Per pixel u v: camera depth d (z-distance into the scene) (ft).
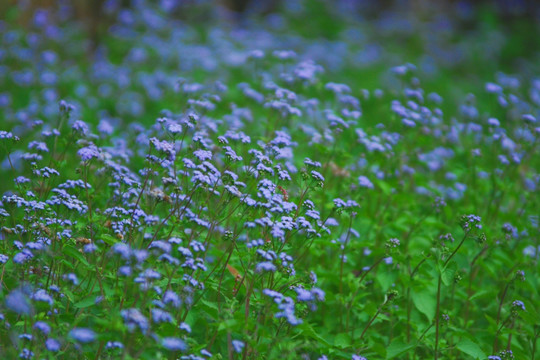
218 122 23.24
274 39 49.85
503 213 23.63
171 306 15.14
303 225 16.21
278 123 24.84
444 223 23.71
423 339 17.63
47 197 18.94
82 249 17.15
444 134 29.66
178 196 17.61
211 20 56.39
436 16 67.77
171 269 16.75
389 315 19.57
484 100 47.50
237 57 40.86
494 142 26.14
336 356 16.96
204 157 16.94
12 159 25.98
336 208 17.90
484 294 18.74
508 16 72.02
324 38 56.75
